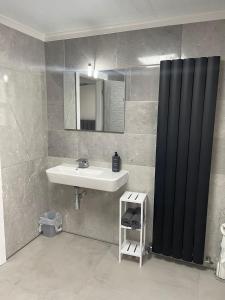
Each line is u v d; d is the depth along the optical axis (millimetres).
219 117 2039
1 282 2053
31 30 2387
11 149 2309
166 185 2205
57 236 2797
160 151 2188
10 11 1984
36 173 2680
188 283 2078
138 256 2277
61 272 2191
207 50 2008
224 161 2080
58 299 1884
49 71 2643
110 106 2422
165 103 2109
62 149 2740
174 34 2088
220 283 2086
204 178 2043
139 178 2428
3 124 2199
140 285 2047
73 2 1814
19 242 2504
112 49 2322
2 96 2162
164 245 2295
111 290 1985
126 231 2562
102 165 2570
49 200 2910
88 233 2777
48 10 1962
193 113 2018
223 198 2133
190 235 2176
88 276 2146
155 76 2209
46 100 2721
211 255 2258
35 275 2146
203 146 2012
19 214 2475
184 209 2189
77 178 2234
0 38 2086
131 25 2203
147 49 2195
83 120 2574
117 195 2553
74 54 2488
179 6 1863
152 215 2439
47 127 2773
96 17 2100
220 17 1932
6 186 2283
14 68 2260
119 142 2451
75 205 2623
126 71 2301
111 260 2375
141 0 1771
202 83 1959
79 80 2514
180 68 2027
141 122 2328
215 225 2195
